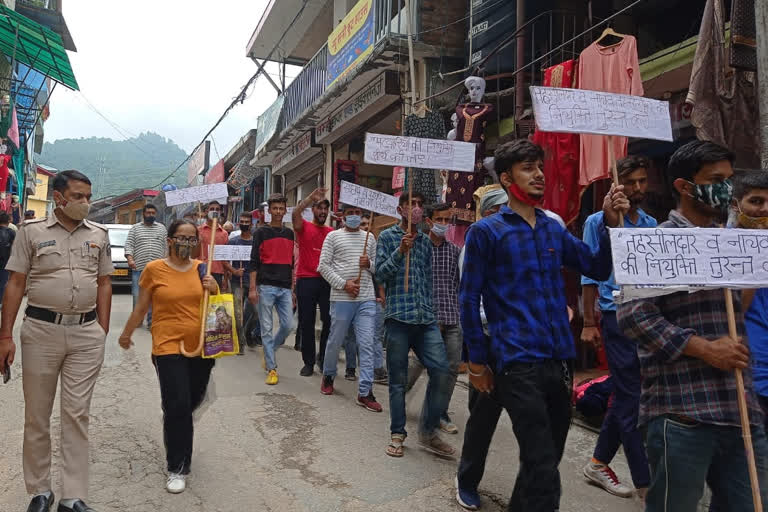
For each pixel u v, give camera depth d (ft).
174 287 11.99
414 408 17.83
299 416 16.43
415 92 31.17
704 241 6.80
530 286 8.66
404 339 13.89
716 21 14.78
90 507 10.49
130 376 20.20
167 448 11.71
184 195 19.22
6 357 10.24
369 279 18.17
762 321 8.91
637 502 11.52
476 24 28.45
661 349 6.86
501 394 8.74
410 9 30.27
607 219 8.45
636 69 17.35
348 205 18.90
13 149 57.26
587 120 8.53
